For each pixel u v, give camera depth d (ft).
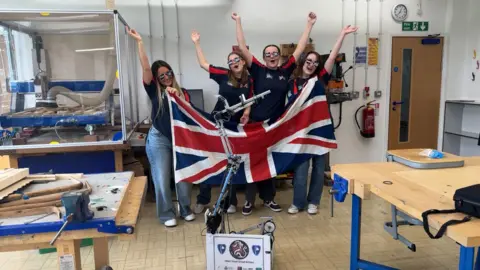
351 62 16.46
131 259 9.22
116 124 11.03
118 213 4.88
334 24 16.03
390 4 16.43
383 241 9.91
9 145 10.10
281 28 15.62
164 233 10.69
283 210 12.31
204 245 9.91
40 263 9.15
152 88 10.48
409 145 17.69
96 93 11.40
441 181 5.85
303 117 11.35
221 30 15.25
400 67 16.98
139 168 12.69
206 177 10.77
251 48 15.55
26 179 5.83
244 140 10.85
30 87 11.73
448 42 17.19
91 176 6.53
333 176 6.69
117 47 10.57
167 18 14.88
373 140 17.25
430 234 4.36
